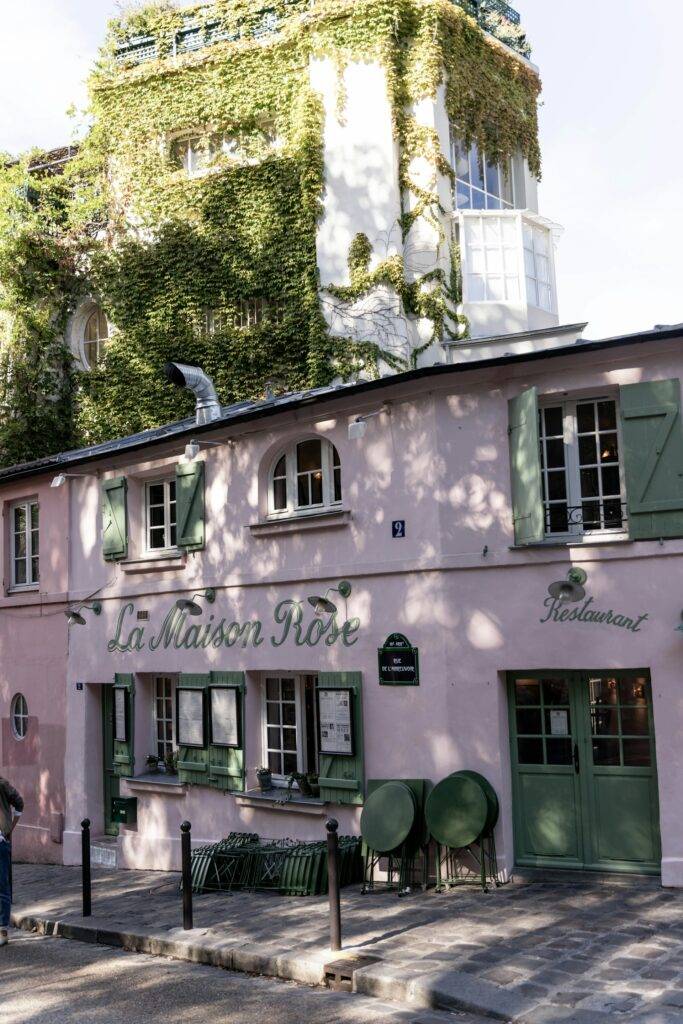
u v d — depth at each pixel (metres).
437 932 8.79
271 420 12.79
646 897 9.50
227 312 22.00
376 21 20.78
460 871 10.73
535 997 7.08
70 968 9.11
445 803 10.41
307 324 20.97
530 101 23.28
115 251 23.33
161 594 14.58
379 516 11.72
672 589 10.09
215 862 11.59
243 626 13.21
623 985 7.20
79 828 15.66
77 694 15.95
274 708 13.11
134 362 23.02
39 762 16.59
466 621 10.97
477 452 11.09
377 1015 7.16
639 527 10.20
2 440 23.25
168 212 22.81
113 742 15.53
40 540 16.94
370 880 10.80
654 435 10.20
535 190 23.12
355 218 20.64
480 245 20.66
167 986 8.24
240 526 13.36
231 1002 7.69
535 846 10.68
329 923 9.39
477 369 10.86
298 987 8.02
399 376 11.16
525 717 10.87
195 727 13.62
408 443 11.52
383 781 11.30
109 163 23.52
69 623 16.14
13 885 14.00
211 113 22.38
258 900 10.82
